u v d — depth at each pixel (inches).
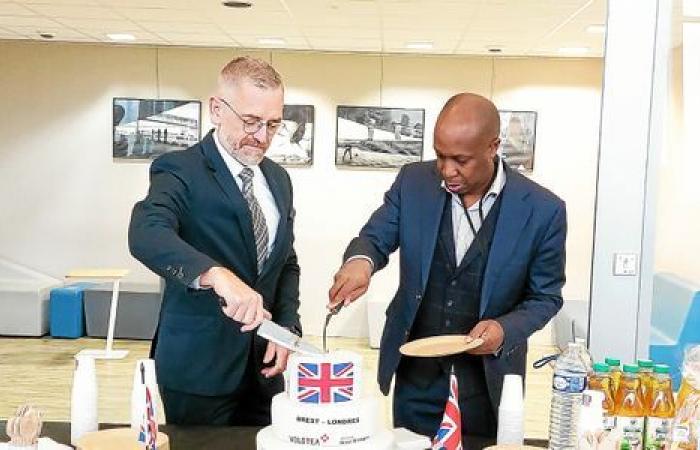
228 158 63.9
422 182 66.9
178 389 65.2
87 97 246.8
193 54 244.5
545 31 197.2
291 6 175.5
